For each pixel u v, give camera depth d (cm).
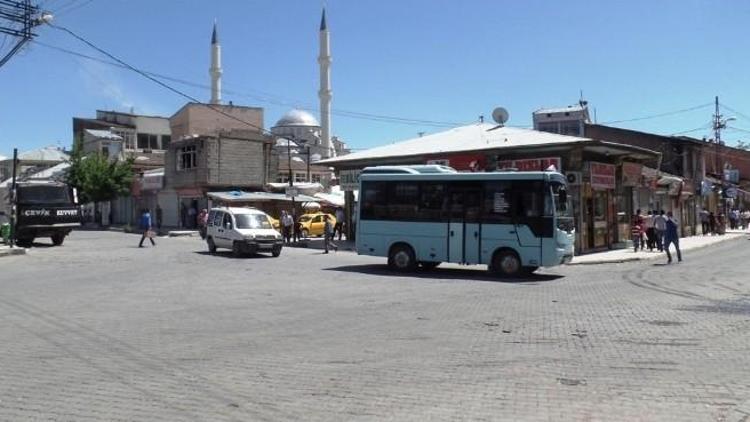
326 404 626
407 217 2064
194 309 1284
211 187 5059
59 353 864
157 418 586
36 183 3319
